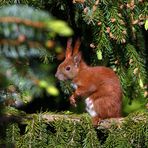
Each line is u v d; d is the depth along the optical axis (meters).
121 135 8.60
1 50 4.41
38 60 9.77
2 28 4.14
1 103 8.19
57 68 11.16
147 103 10.77
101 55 9.53
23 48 4.34
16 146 8.34
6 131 8.47
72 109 11.84
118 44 10.00
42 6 10.03
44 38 4.18
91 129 8.65
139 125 8.62
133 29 9.82
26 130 8.55
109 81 10.22
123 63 10.28
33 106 12.12
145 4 9.34
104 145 8.62
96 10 8.97
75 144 8.52
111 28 9.30
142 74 10.08
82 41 11.16
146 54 11.02
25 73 4.82
